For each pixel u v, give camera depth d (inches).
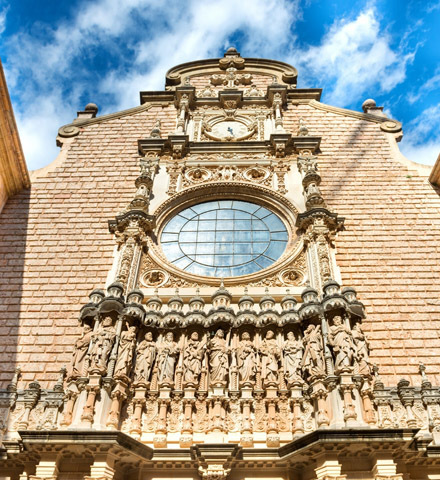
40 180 868.6
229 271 745.0
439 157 820.6
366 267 731.4
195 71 1111.6
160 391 572.4
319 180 825.5
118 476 518.9
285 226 802.8
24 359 639.1
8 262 748.0
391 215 801.6
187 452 525.0
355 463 502.3
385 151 911.7
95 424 527.2
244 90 1069.1
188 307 679.1
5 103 757.3
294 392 563.8
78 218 810.8
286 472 524.4
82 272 735.7
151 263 743.1
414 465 525.7
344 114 995.9
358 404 533.3
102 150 930.7
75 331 668.1
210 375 584.4
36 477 493.0
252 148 916.0
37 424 553.3
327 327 593.6
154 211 810.8
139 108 1018.7
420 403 566.3
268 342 605.9
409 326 663.8
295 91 1040.2
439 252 750.5
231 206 840.3
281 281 710.5
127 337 598.5
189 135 959.6
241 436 540.1
